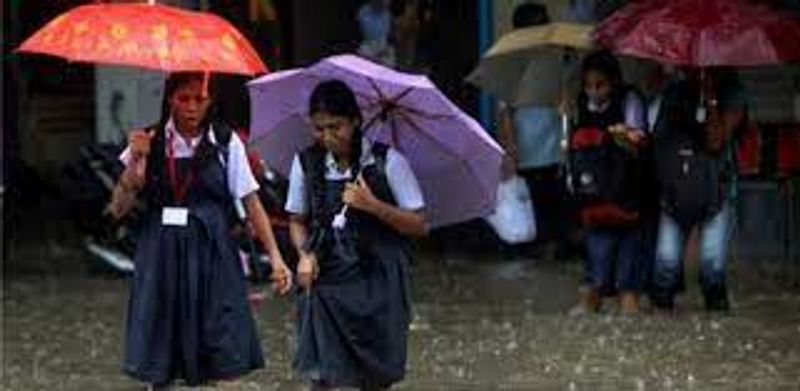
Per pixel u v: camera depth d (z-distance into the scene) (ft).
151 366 46.93
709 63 65.00
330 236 44.50
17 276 87.81
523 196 90.84
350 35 109.19
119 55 43.57
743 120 69.82
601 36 67.92
